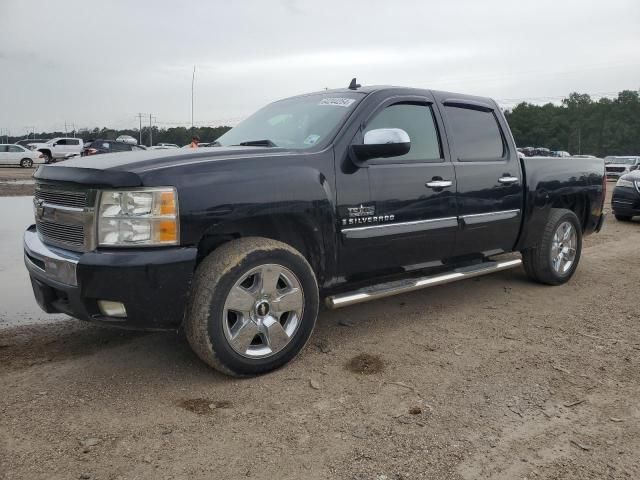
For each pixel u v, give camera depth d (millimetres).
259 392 3227
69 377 3404
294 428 2824
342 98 4277
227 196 3217
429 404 3102
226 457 2562
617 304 5113
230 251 3264
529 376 3490
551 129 105250
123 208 3033
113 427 2809
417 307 4984
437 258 4574
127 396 3150
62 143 39719
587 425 2900
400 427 2846
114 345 3943
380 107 4152
